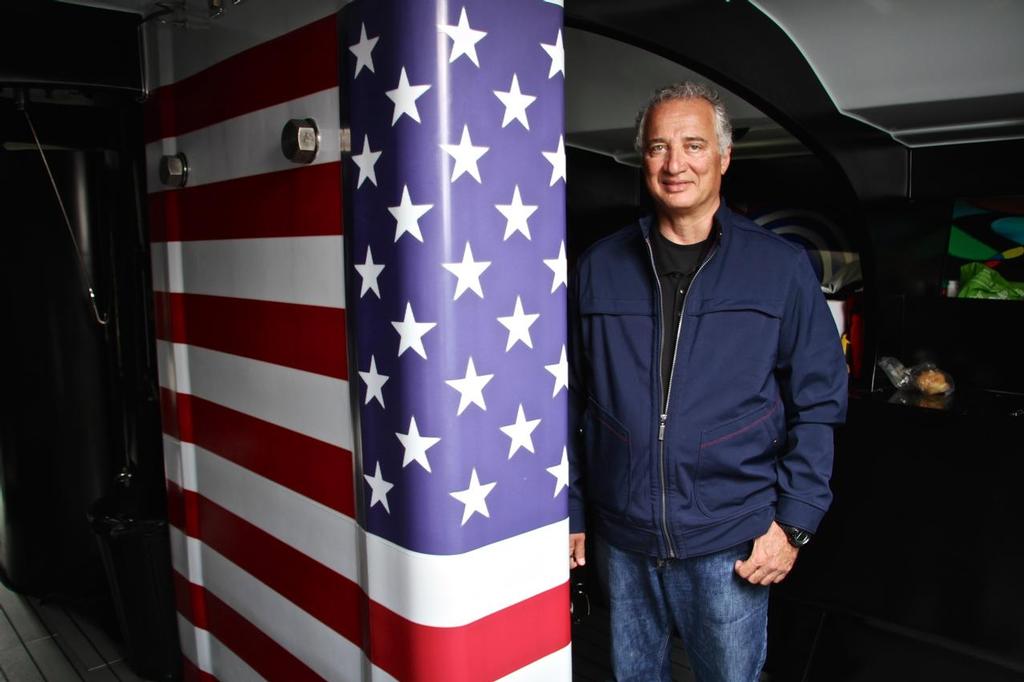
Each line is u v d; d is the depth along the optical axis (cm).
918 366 278
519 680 154
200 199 210
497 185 139
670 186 167
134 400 284
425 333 136
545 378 151
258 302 188
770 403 171
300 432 177
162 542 256
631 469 174
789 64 219
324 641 178
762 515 171
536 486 152
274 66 171
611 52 246
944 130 257
